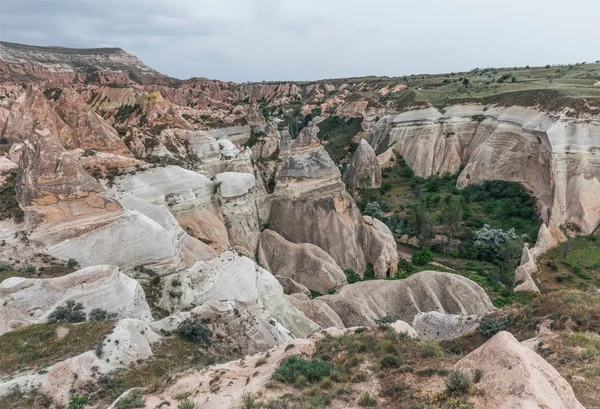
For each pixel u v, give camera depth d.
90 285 24.41
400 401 13.74
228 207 47.56
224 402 14.56
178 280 30.81
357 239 50.47
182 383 16.86
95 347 19.31
